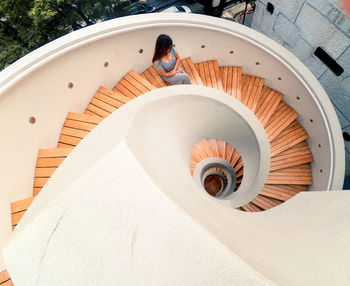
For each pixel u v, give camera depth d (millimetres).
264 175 3598
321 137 6188
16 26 9047
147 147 1488
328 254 1183
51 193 1256
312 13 5199
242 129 3686
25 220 1257
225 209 1729
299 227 1552
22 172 3254
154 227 954
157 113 2268
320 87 5566
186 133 3158
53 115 3660
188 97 2779
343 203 1717
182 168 2154
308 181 6723
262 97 6852
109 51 4199
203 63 6137
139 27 4203
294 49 6520
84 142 1832
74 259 969
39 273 974
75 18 9594
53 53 3240
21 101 3062
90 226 1001
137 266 920
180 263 890
